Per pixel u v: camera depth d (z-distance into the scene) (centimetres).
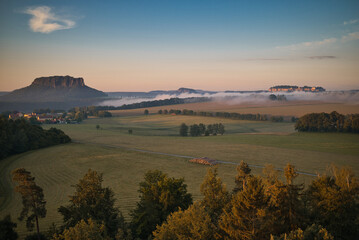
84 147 11950
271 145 12312
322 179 3181
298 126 16850
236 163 8912
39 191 3434
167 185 3800
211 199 3634
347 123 15200
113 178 7500
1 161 9138
